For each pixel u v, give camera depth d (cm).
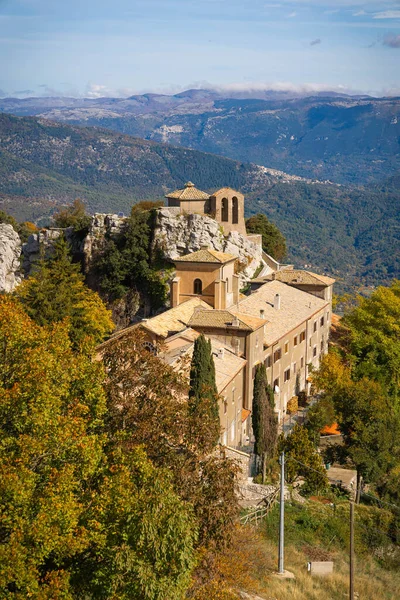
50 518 2639
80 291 8619
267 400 6006
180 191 11569
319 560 4669
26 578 2481
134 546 2727
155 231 11175
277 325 8325
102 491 2983
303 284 10356
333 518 5272
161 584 2655
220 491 3441
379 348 8931
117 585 2681
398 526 5294
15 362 3212
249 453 6388
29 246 12644
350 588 3875
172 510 2803
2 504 2591
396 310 9256
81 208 15088
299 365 8956
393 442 6147
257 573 4128
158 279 10931
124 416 3806
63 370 3416
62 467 2892
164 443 3619
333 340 10762
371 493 6056
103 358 4084
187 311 7856
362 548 5006
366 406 6288
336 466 6819
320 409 6550
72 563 2952
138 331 4309
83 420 3206
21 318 3638
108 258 11206
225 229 11650
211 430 3728
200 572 3266
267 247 14238
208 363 5369
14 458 2777
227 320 7062
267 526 4984
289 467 5809
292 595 3931
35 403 2931
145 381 3944
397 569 4875
